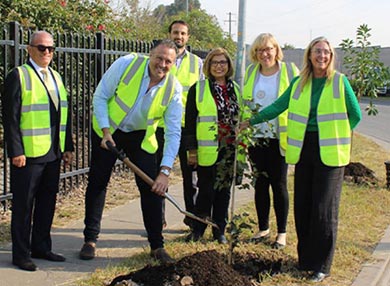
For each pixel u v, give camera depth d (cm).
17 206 521
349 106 523
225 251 587
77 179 844
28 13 1024
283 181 612
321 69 523
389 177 955
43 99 521
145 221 564
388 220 758
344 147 524
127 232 661
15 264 528
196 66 683
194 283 464
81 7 1176
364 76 1011
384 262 593
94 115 547
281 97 555
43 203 546
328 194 523
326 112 520
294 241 638
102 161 559
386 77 1011
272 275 533
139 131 552
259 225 639
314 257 535
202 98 602
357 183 972
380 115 2870
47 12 1054
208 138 599
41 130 520
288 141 539
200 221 568
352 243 644
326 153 518
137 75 537
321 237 527
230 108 599
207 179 609
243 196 861
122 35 1319
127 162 527
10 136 507
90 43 875
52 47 523
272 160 609
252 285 486
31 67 521
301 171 537
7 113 507
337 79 523
